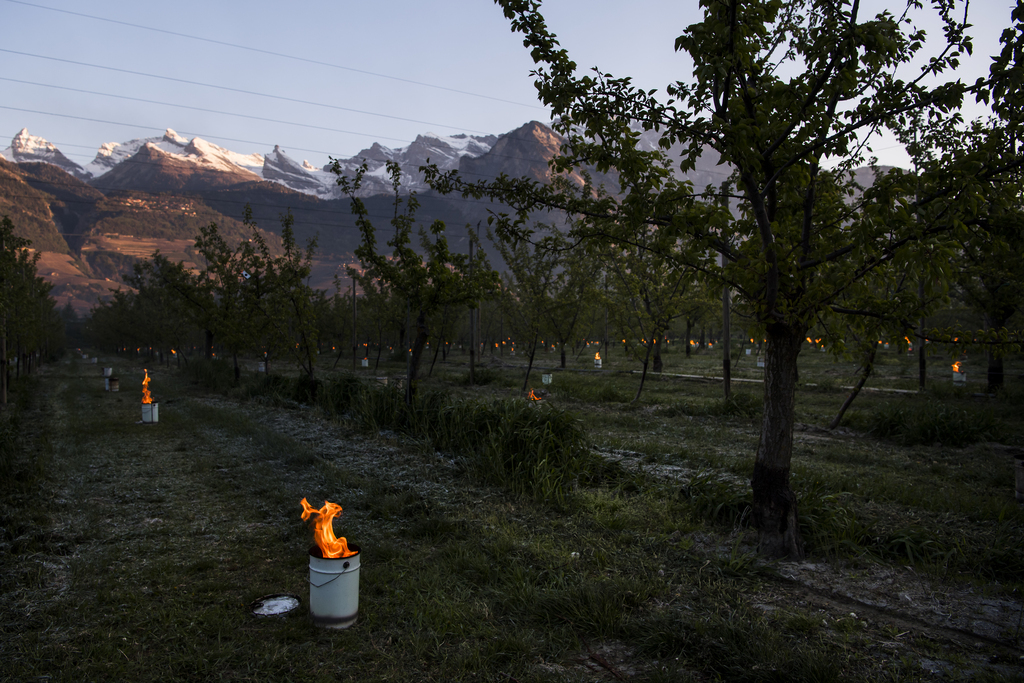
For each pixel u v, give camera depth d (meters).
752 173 5.37
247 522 7.05
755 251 5.48
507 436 9.18
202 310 25.83
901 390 19.89
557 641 4.21
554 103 5.08
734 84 5.17
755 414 15.04
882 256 5.04
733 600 4.82
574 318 20.91
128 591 5.01
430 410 12.25
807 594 4.98
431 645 4.14
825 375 26.72
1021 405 15.63
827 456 10.48
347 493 8.26
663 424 14.16
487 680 3.70
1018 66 3.89
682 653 4.00
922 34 4.64
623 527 6.65
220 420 14.95
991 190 4.19
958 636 4.25
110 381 24.30
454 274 13.73
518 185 6.12
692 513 6.91
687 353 42.44
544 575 5.34
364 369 37.75
